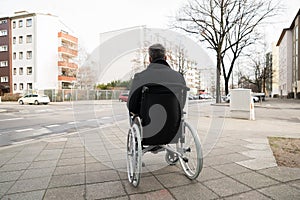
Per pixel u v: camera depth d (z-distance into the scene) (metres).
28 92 37.34
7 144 5.83
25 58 42.41
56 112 16.06
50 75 41.75
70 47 44.84
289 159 3.86
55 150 4.75
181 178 3.09
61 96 33.59
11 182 3.01
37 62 41.19
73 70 42.44
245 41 24.50
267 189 2.71
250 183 2.88
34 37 41.50
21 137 6.79
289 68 53.25
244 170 3.35
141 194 2.63
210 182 2.93
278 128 7.41
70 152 4.57
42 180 3.07
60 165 3.72
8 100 36.97
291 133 6.47
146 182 2.97
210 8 22.64
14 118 12.20
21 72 42.84
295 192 2.62
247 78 48.38
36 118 12.12
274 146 4.80
